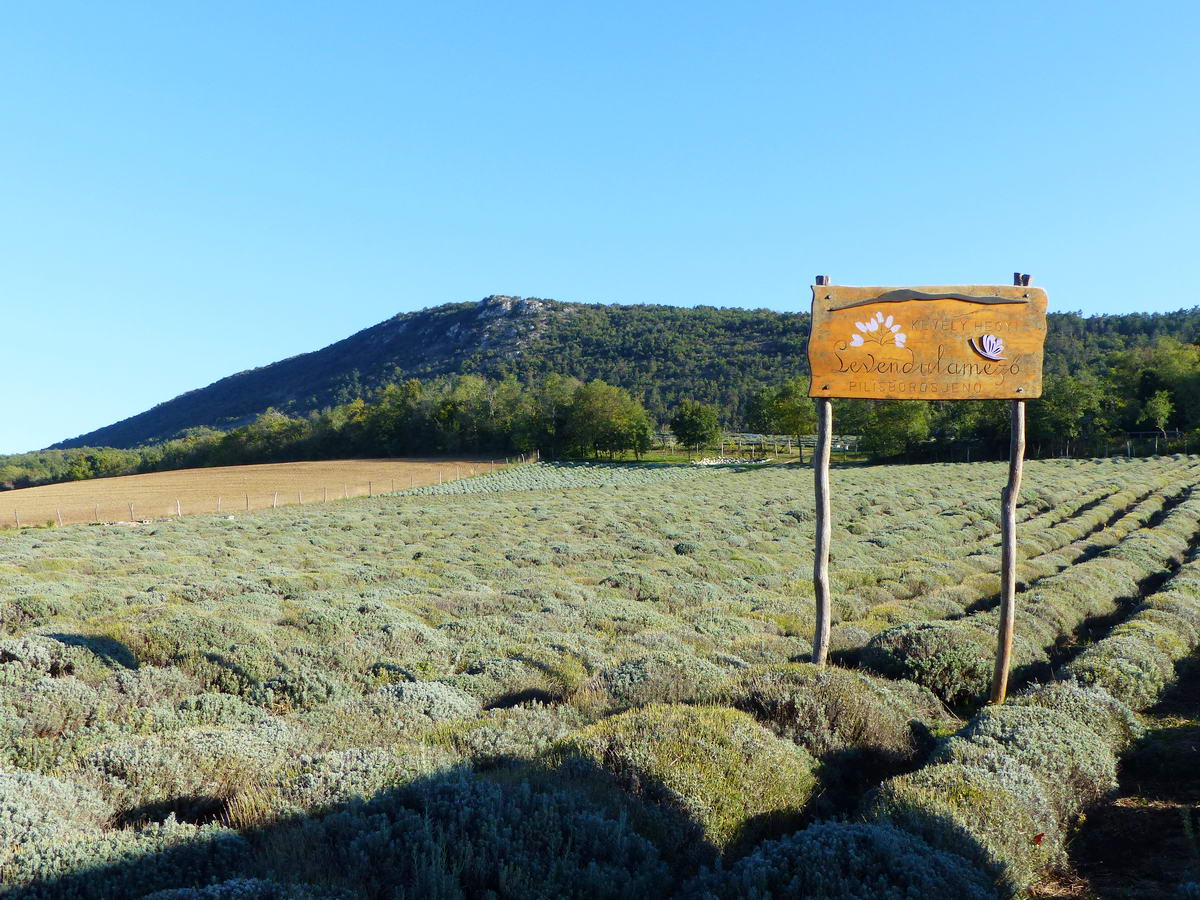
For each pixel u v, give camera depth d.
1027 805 5.71
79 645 10.41
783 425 90.75
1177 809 6.50
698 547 26.66
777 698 7.48
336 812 5.10
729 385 166.50
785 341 190.12
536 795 5.22
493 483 75.25
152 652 10.80
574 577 21.89
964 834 5.11
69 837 4.84
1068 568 18.52
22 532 42.56
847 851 4.56
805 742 7.09
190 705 8.54
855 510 38.44
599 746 6.27
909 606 14.60
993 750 6.59
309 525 39.66
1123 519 28.98
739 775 5.91
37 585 18.47
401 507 51.91
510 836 4.74
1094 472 52.81
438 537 33.72
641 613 14.74
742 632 12.94
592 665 10.49
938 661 9.88
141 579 20.61
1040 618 13.02
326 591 18.02
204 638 11.12
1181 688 10.09
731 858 5.23
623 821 4.98
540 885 4.32
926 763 6.96
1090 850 5.92
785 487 54.53
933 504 39.69
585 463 99.75
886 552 24.28
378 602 15.14
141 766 6.19
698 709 7.01
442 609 15.96
